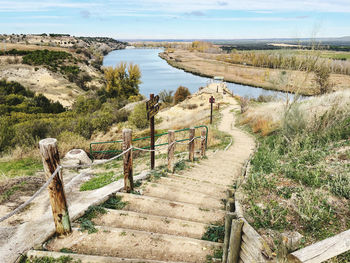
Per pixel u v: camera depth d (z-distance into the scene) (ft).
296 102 32.12
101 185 18.12
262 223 11.09
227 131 55.62
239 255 7.95
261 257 6.71
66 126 46.09
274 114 48.29
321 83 52.60
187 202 15.71
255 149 32.73
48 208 14.33
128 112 78.43
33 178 19.90
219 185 18.99
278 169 17.69
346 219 10.72
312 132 26.43
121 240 11.05
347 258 8.36
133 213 13.24
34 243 10.49
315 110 30.78
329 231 10.10
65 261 9.47
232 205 12.28
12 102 97.40
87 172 23.17
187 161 26.91
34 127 39.55
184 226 12.49
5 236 11.37
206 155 31.27
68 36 559.79
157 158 29.40
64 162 25.26
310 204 11.80
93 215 13.08
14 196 15.99
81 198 15.62
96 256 9.68
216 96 123.85
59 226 10.99
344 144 20.10
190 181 19.75
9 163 25.94
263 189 14.71
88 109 95.14
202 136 28.68
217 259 9.89
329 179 14.58
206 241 11.00
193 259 10.07
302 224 10.85
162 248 10.66
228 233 8.77
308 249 6.57
